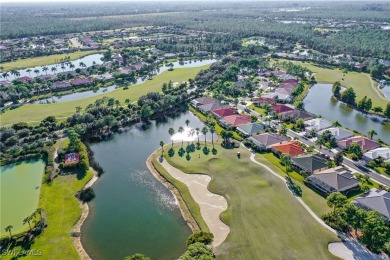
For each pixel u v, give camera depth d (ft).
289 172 408.05
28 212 349.20
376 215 290.15
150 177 414.00
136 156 465.88
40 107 637.30
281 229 312.71
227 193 370.53
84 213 349.20
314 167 401.70
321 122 535.19
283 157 413.59
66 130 524.52
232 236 306.55
